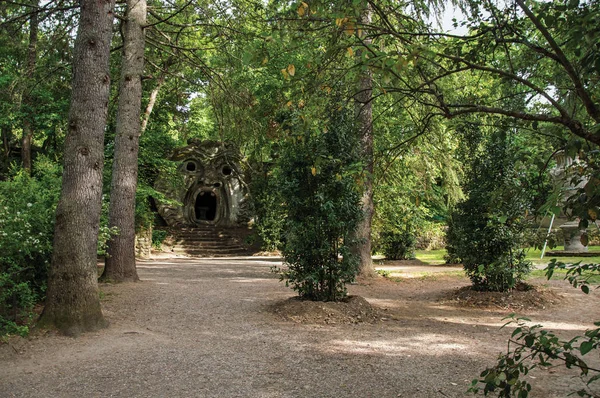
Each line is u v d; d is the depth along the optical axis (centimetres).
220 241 2423
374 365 517
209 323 730
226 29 1347
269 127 533
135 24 1217
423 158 1381
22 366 499
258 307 862
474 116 466
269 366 510
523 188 309
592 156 254
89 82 671
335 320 756
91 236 667
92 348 570
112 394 420
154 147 2059
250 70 1515
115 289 1027
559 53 285
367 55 312
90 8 677
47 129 1720
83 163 662
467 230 994
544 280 1227
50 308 640
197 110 2609
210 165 2584
